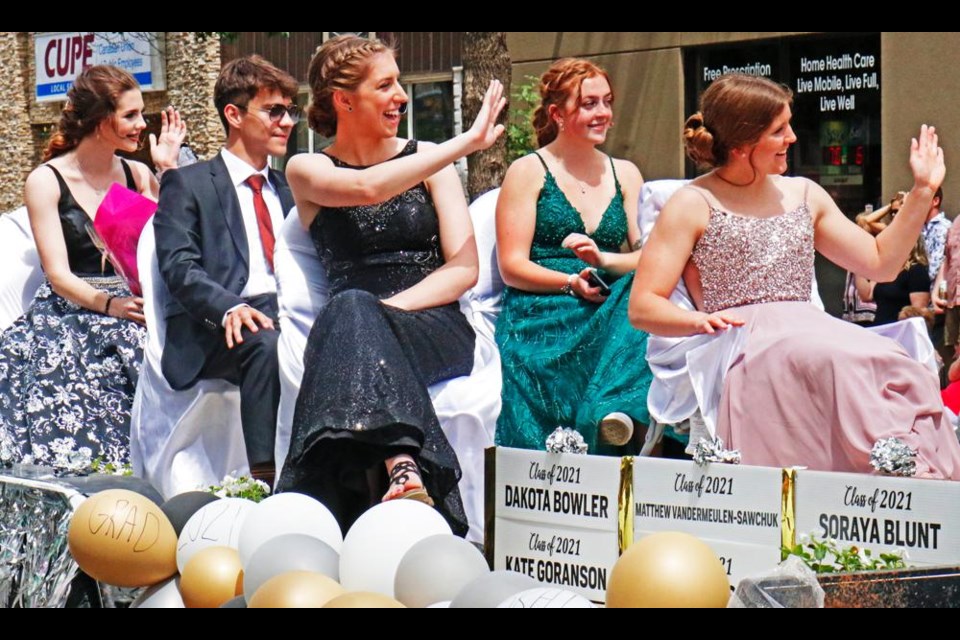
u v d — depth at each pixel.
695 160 5.35
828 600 3.53
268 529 4.66
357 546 4.38
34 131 26.86
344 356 5.06
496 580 3.88
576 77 6.42
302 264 6.05
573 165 6.49
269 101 6.61
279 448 5.77
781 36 15.19
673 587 3.60
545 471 4.57
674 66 15.88
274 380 5.96
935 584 3.56
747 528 4.10
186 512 5.08
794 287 5.18
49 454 7.01
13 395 7.15
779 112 5.13
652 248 5.25
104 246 7.12
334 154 6.00
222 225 6.50
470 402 5.61
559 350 6.01
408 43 19.61
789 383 4.73
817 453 4.66
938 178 5.25
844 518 3.92
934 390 4.65
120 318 7.26
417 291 5.72
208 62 22.48
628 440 5.62
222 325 6.07
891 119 14.34
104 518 4.78
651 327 5.18
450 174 6.02
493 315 6.45
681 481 4.25
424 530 4.36
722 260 5.19
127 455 7.11
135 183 7.68
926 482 3.77
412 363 5.40
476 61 11.98
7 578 5.35
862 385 4.57
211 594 4.61
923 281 10.41
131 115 7.42
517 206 6.35
